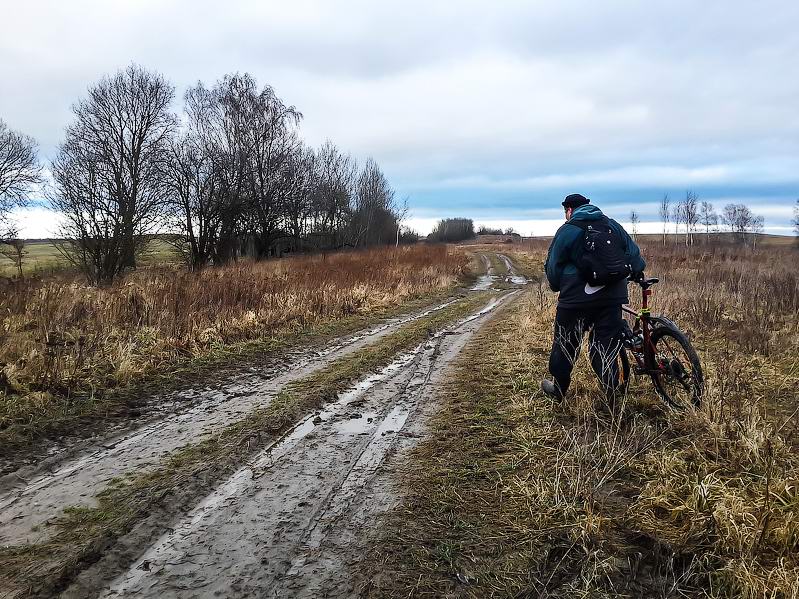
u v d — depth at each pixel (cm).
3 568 253
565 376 440
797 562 234
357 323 991
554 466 340
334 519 297
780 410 420
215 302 906
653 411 425
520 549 262
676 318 789
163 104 2638
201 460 379
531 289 1720
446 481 336
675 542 258
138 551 268
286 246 3834
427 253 2734
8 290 888
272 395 540
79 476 357
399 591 236
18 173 2548
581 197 445
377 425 446
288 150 3441
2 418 439
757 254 2708
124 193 2222
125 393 537
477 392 516
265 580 246
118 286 1073
